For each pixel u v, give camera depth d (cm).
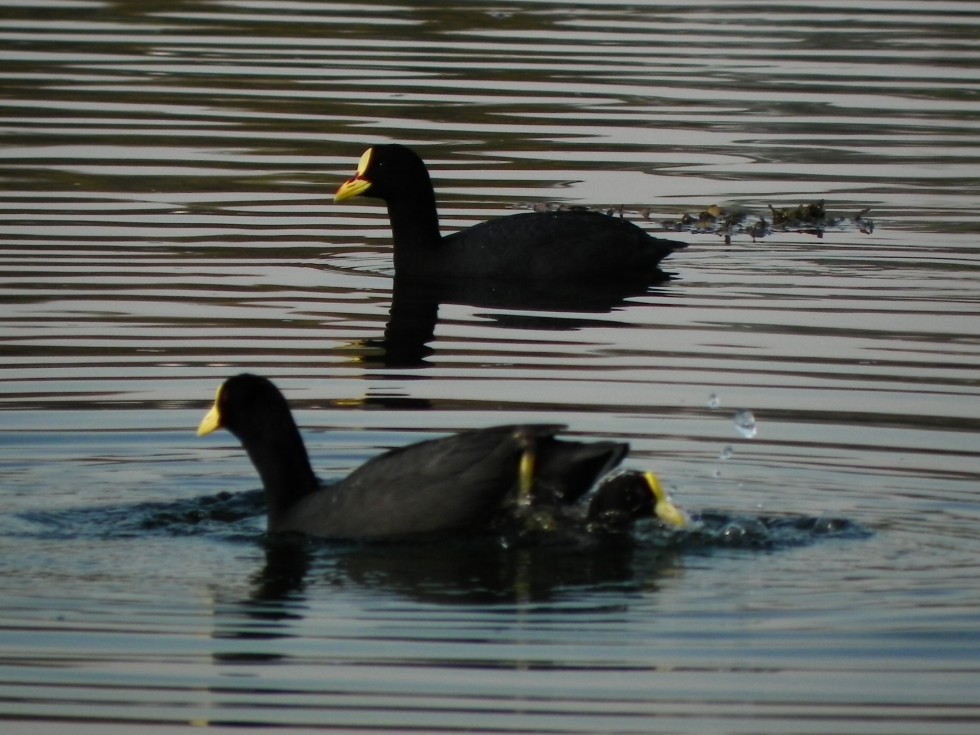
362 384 1584
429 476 1257
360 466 1312
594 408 1505
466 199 2275
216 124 2533
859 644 1065
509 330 1791
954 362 1633
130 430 1453
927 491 1314
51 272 1912
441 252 2070
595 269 2044
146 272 1930
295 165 2369
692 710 979
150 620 1109
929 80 2884
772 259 2077
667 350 1697
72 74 2759
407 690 1008
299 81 2759
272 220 2169
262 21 3162
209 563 1212
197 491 1347
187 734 954
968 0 3466
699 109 2695
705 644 1067
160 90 2688
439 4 3344
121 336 1705
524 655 1052
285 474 1294
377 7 3306
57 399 1514
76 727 962
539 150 2480
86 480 1352
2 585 1156
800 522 1260
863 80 2878
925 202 2302
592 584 1170
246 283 1922
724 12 3366
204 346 1684
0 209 2138
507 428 1267
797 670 1030
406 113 2609
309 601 1141
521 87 2764
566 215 2116
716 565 1202
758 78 2867
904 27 3253
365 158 2086
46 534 1250
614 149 2497
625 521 1251
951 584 1159
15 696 998
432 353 1694
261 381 1297
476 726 962
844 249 2109
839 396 1535
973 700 992
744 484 1330
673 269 2044
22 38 2972
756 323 1795
